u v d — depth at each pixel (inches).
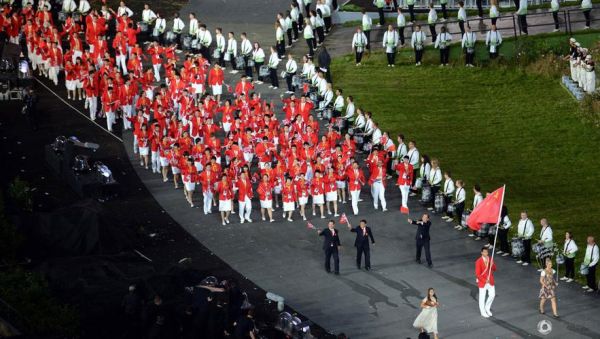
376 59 5989.2
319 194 4498.0
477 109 5526.6
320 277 4084.6
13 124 5319.9
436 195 4539.9
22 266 4013.3
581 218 4542.3
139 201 4692.4
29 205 4463.6
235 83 5787.4
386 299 3914.9
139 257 4074.8
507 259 4195.4
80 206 4202.8
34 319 3427.7
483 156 5113.2
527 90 5644.7
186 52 6127.0
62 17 6289.4
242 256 4249.5
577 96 5477.4
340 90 5305.1
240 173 4542.3
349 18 6496.1
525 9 6003.9
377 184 4554.6
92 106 5393.7
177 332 3563.0
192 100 5123.0
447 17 6348.4
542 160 5064.0
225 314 3622.0
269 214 4512.8
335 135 4714.6
